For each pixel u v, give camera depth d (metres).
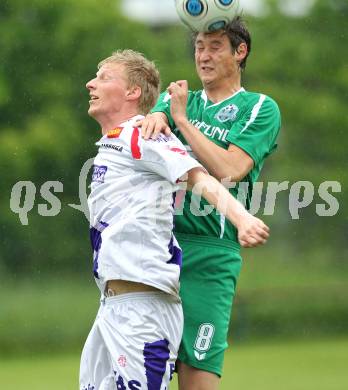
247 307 88.56
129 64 20.11
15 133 89.38
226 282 22.31
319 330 91.06
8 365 70.19
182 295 22.03
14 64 92.31
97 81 20.11
